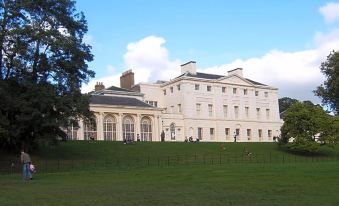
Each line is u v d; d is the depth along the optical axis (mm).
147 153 62688
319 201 18047
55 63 47938
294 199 18750
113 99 94062
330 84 85688
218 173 33656
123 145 67062
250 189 22781
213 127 107938
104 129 89438
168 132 100750
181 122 103438
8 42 45375
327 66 86438
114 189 23703
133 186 25391
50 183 28609
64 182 29297
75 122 48344
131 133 92750
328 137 74562
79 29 50688
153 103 110875
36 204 18250
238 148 72875
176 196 20250
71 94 47344
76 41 48781
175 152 64812
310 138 74000
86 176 34594
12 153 53656
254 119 114562
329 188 22484
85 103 48250
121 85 113188
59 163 50938
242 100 113438
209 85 109375
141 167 45969
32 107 44250
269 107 118125
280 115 134375
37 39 45344
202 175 32438
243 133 112125
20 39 45031
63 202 18656
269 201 18266
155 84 111938
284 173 31500
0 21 44906
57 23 48094
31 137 48188
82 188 24594
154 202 18328
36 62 47000
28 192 22922
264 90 117938
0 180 31531
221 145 72250
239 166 42188
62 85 47781
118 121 91000
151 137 95438
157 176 32875
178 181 28422
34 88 44844
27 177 31594
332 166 37438
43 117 44812
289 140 82562
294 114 75375
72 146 63000
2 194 22234
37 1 46688
